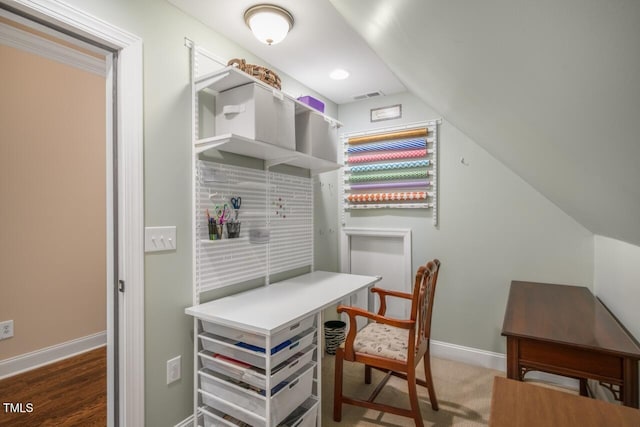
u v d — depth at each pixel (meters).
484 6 0.38
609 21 0.28
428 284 1.95
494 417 0.76
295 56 2.29
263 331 1.41
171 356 1.67
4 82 2.36
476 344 2.67
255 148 1.87
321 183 2.98
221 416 1.65
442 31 0.57
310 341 1.73
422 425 1.74
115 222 1.51
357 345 1.92
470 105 1.15
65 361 2.62
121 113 1.48
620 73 0.35
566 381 2.34
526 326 1.46
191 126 1.78
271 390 1.47
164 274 1.64
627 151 0.53
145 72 1.57
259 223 2.21
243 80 1.72
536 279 2.46
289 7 1.73
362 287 2.21
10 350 2.38
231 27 1.92
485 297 2.64
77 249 2.78
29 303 2.49
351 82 2.73
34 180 2.52
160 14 1.64
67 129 2.72
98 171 2.93
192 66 1.80
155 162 1.60
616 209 0.96
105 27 1.41
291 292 2.04
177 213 1.70
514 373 1.38
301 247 2.62
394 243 3.06
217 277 1.90
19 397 2.11
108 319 1.53
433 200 2.81
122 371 1.49
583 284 2.29
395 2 0.59
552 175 1.27
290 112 1.97
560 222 2.37
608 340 1.29
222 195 1.94
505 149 1.56
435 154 2.80
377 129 3.07
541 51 0.42
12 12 1.21
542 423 0.74
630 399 1.20
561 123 0.63
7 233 2.38
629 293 1.50
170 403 1.66
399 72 1.90
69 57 2.21
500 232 2.58
